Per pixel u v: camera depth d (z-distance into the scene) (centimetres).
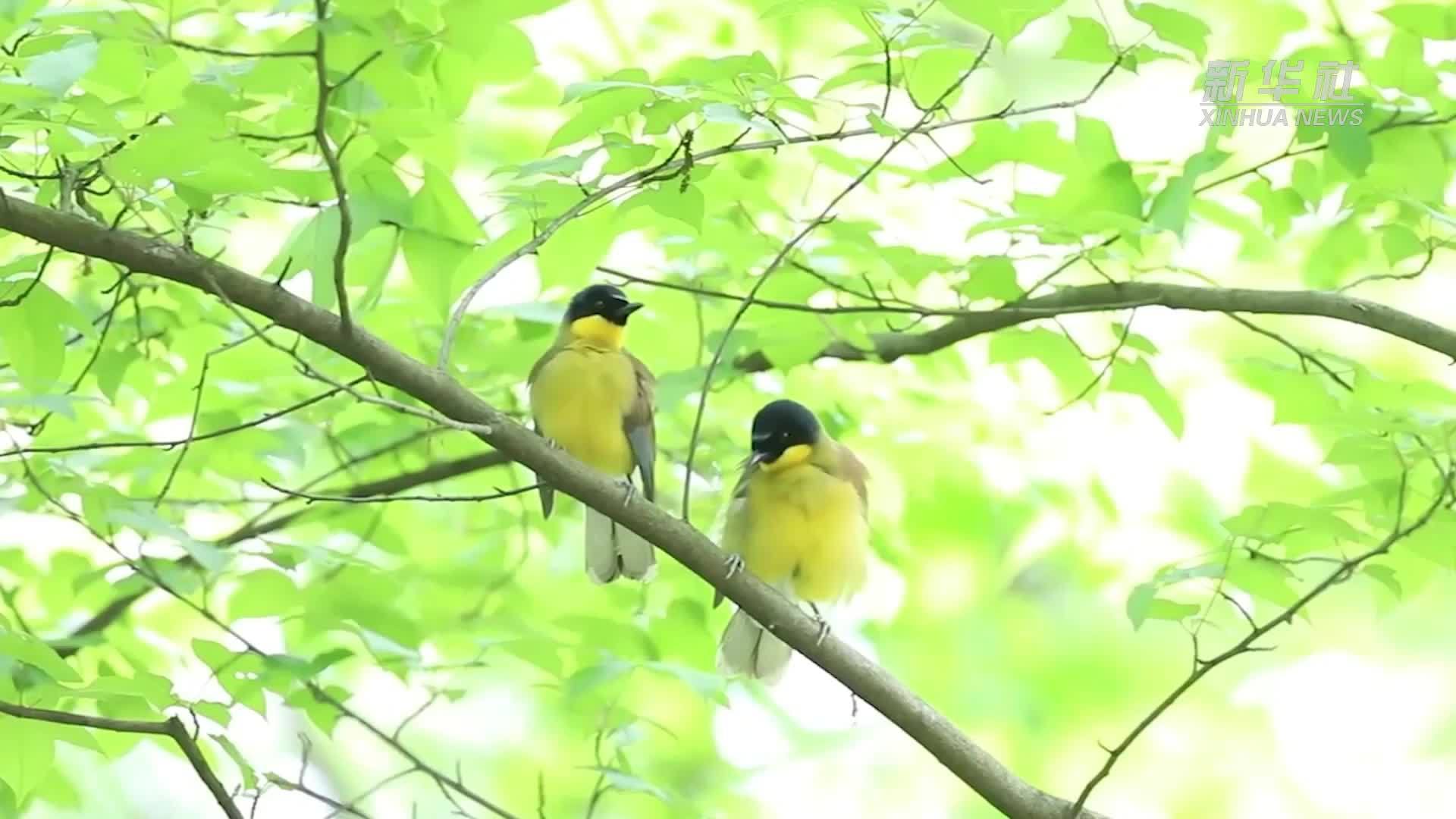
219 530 1485
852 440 1420
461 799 1711
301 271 934
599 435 1161
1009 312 1092
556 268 1038
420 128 849
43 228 834
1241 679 1931
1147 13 895
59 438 1189
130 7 856
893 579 1639
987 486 1472
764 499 1143
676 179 893
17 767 919
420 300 1223
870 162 1034
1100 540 1573
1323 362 1199
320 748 1792
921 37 873
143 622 1285
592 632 1162
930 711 924
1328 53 1013
